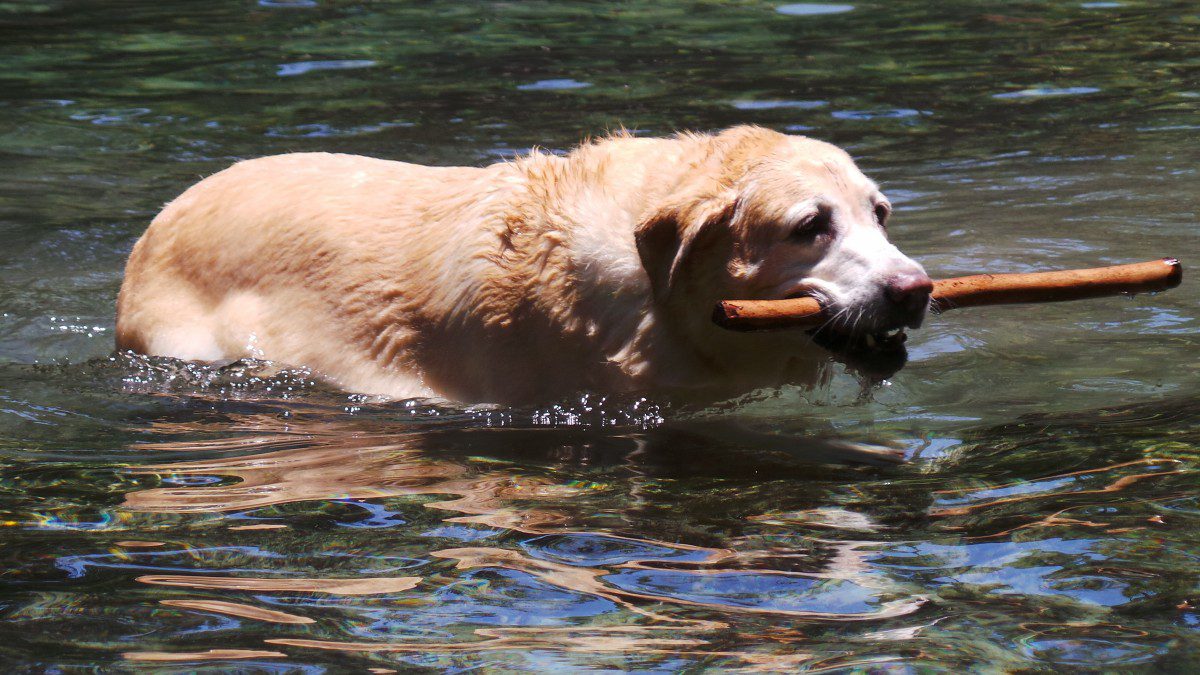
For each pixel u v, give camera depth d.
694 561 5.71
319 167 9.71
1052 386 8.53
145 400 8.77
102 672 4.64
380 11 24.95
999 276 7.68
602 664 4.70
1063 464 6.86
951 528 6.00
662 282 8.02
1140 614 4.96
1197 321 9.84
